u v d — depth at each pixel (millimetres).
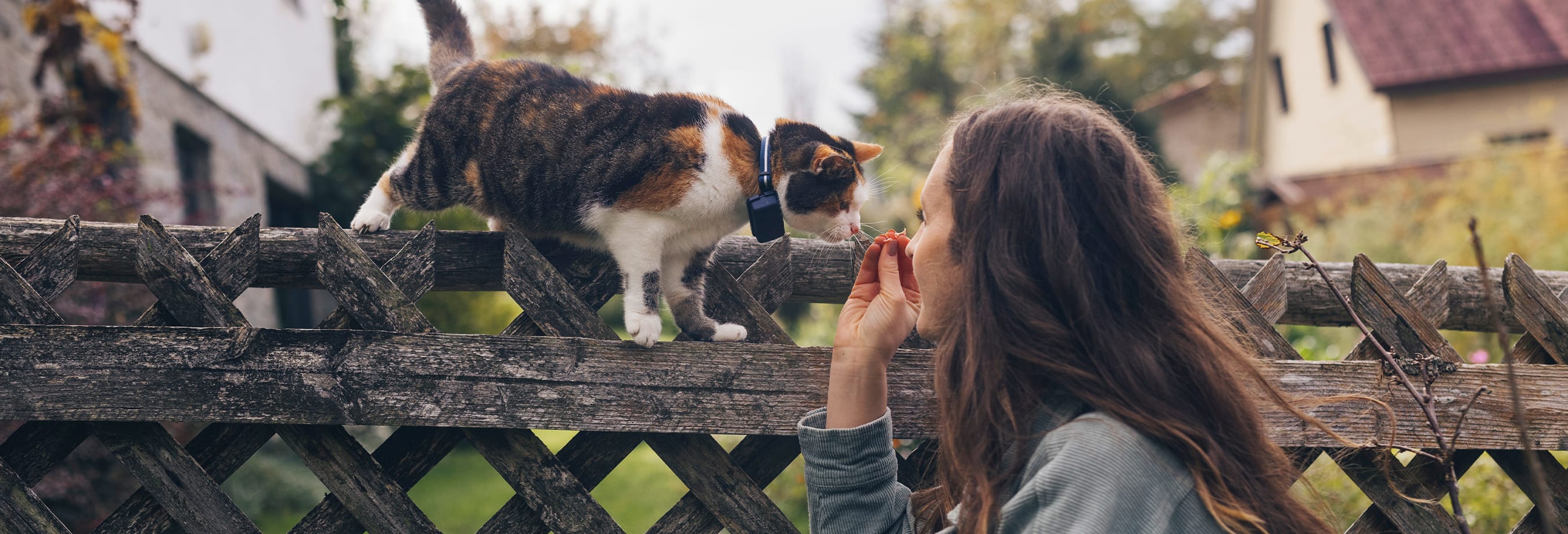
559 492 1533
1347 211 6953
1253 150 13875
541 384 1504
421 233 1547
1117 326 954
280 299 7309
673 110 1839
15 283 1416
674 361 1546
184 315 1453
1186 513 902
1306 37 11875
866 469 1214
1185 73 23672
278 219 8156
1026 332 967
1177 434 911
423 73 8148
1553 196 5328
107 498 3480
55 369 1396
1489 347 3852
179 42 5473
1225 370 1012
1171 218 1062
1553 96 9656
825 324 5355
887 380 1590
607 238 1806
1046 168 982
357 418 1457
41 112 3648
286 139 7641
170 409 1417
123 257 1530
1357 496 2904
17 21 3807
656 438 1591
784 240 1725
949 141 1226
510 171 1759
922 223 1206
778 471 1651
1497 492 2752
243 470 4672
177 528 1814
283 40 7637
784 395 1566
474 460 5648
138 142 4734
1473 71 9594
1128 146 1036
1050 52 15078
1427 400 1346
